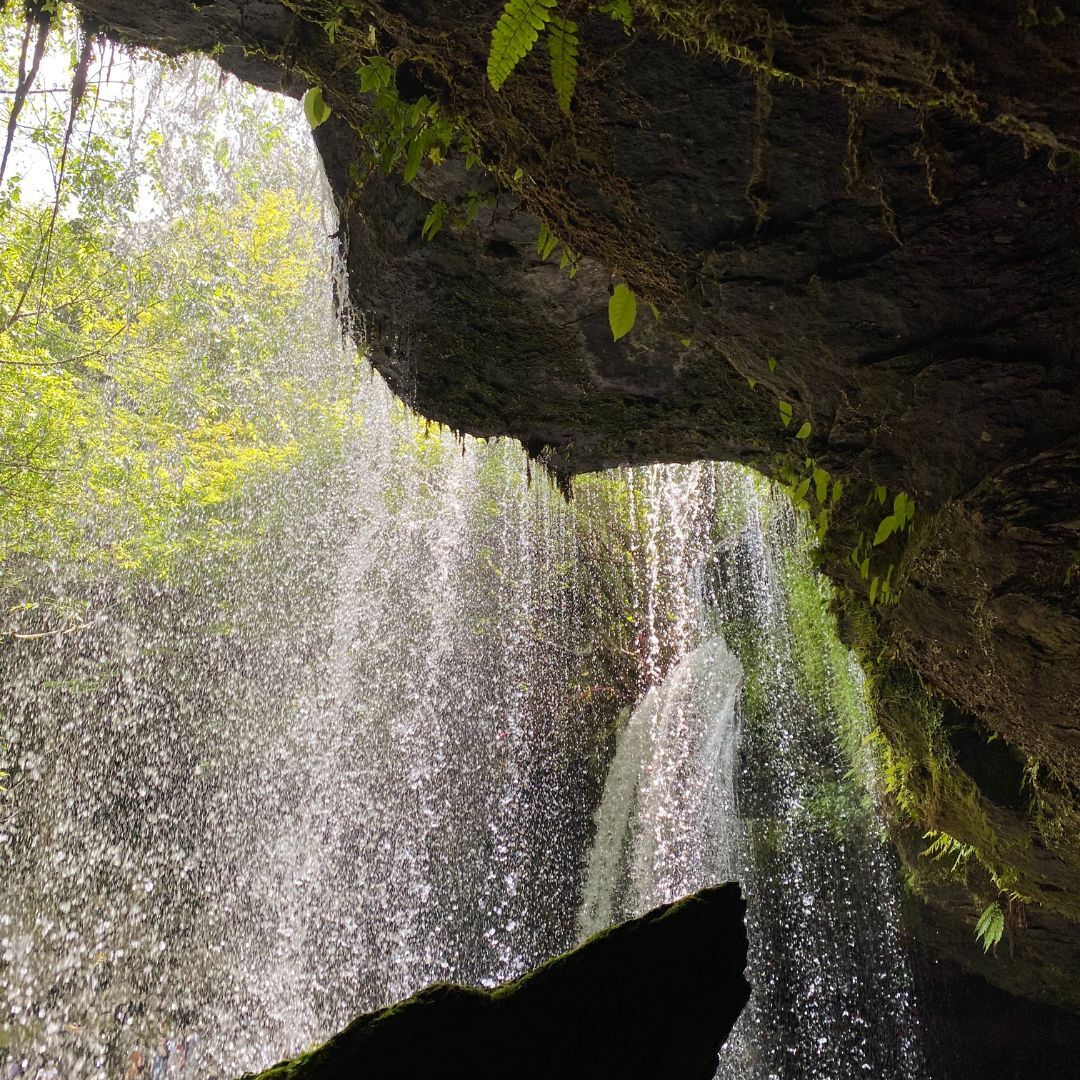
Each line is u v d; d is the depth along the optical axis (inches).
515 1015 66.4
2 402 267.3
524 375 130.8
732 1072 269.9
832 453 98.3
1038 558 73.5
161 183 303.3
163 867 324.8
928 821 158.6
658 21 57.4
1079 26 43.3
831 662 293.3
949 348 77.0
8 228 262.1
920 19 46.7
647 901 324.8
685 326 104.8
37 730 323.3
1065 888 131.0
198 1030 275.9
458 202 98.7
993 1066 238.1
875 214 71.2
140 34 93.0
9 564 306.5
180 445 331.6
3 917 285.9
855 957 268.8
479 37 68.2
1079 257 66.1
